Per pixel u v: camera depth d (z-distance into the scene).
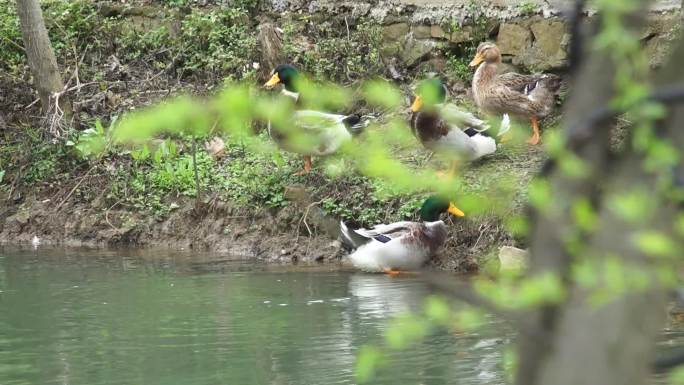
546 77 16.30
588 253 2.91
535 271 3.03
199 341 10.84
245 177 17.41
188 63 20.75
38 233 18.12
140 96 20.16
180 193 17.81
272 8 20.86
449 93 18.50
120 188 18.25
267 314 11.97
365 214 15.77
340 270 14.90
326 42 19.58
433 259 14.75
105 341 10.90
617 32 2.86
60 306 12.57
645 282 2.81
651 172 2.90
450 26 18.88
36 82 19.55
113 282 14.01
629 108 2.92
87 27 21.78
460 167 15.66
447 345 10.36
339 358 10.02
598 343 2.87
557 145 3.01
